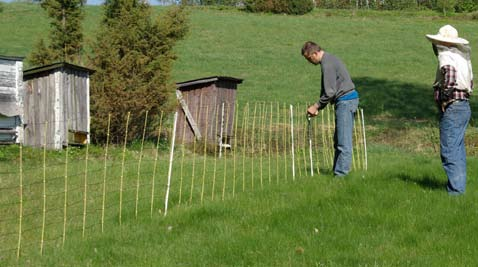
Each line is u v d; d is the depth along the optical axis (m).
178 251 6.86
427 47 42.62
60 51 19.34
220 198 9.11
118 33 17.47
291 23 50.19
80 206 9.06
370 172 10.41
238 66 35.94
